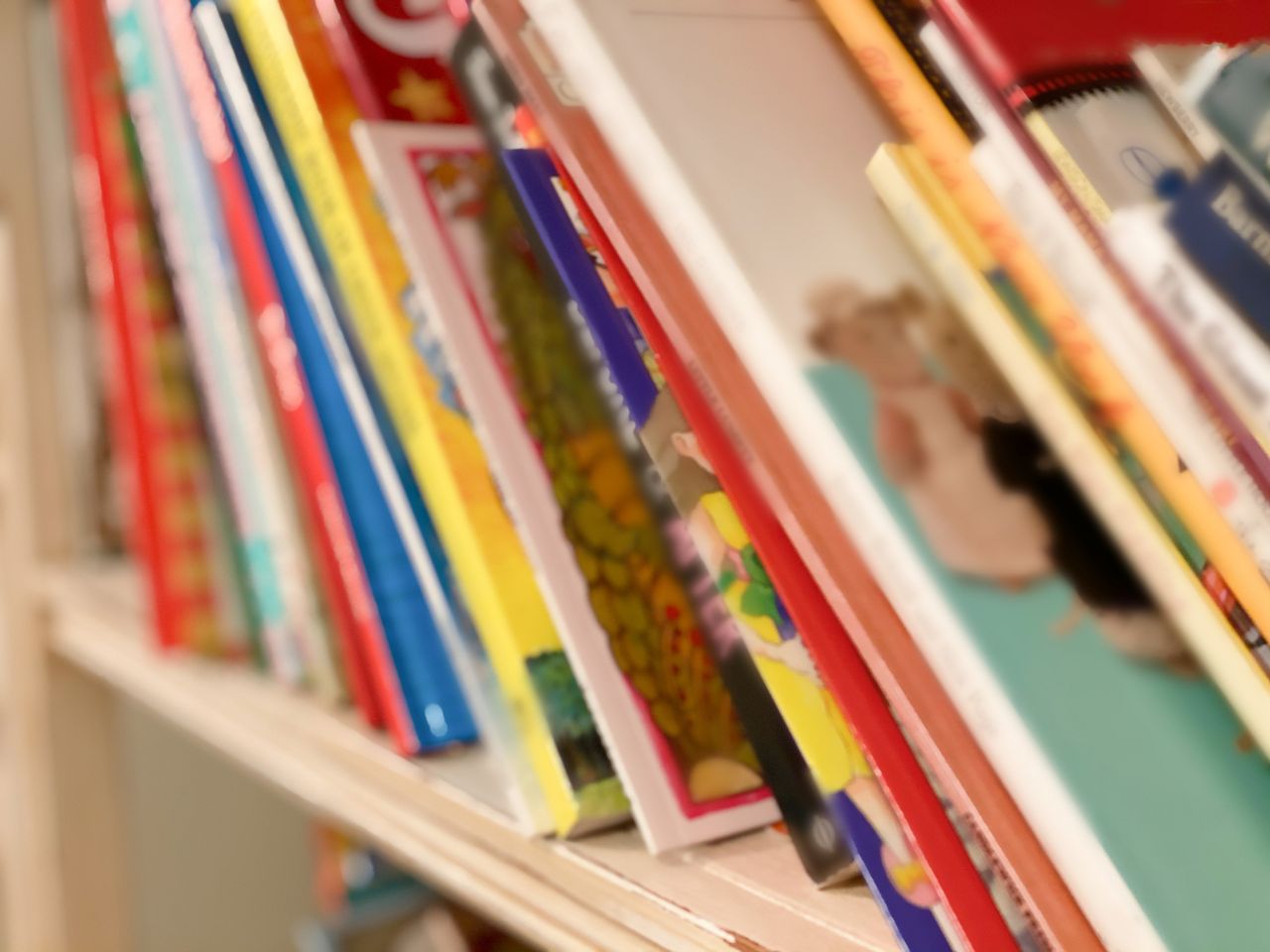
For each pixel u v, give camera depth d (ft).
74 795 2.39
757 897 0.97
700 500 0.98
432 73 1.38
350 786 1.46
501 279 1.27
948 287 0.87
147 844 2.56
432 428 1.24
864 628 0.79
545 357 1.24
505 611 1.18
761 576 0.96
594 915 1.07
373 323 1.29
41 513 2.38
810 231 0.89
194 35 1.54
